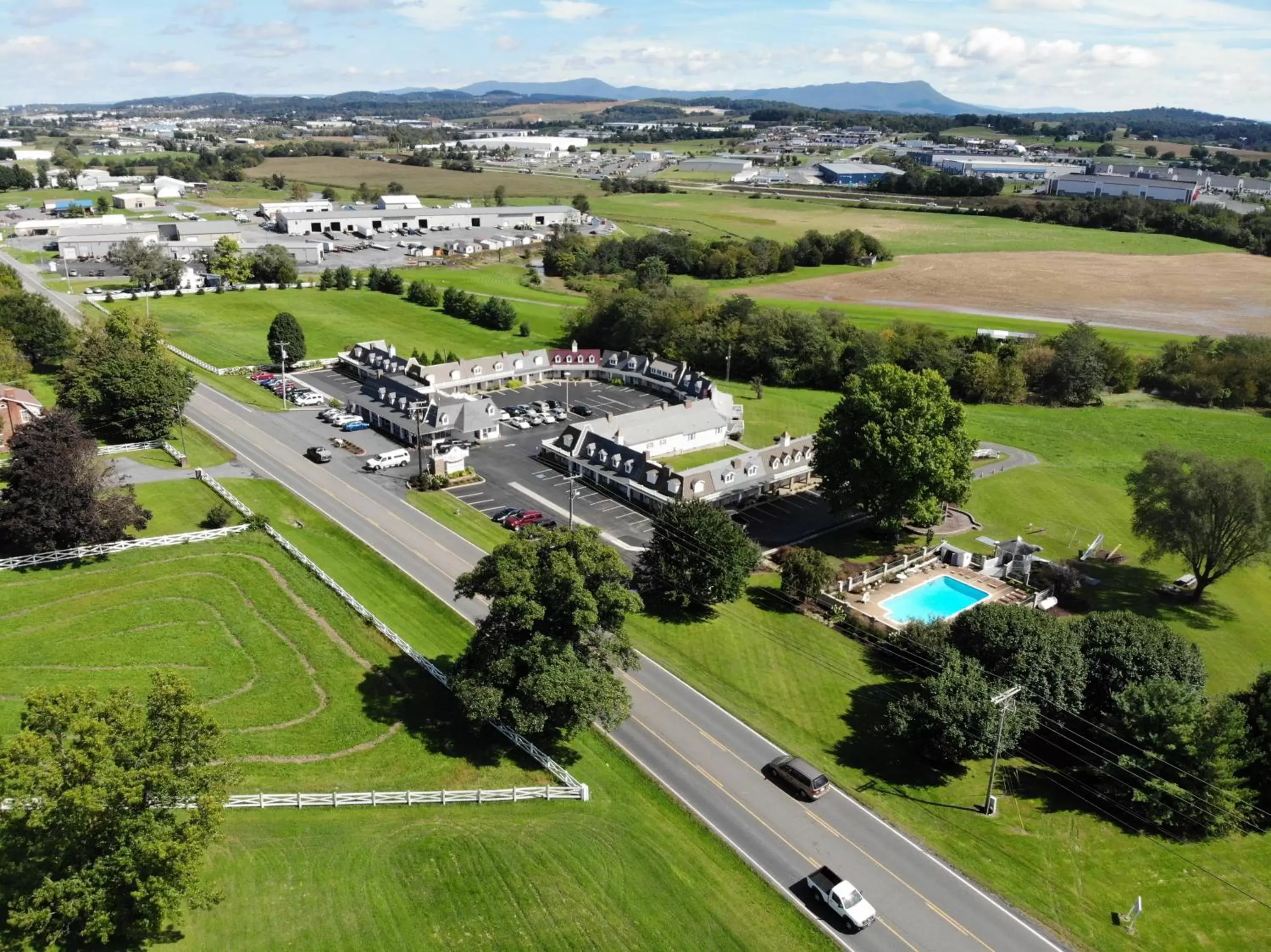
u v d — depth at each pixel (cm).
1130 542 9962
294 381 14350
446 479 10462
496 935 4466
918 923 4822
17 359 12419
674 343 16400
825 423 9656
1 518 7594
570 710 5641
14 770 3703
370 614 7344
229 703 6175
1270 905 5034
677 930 4638
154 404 10638
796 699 6856
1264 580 9200
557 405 13450
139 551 8050
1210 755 5512
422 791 5509
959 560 9219
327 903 4547
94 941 4078
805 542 9619
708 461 11744
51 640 6694
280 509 9412
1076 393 15012
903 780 6012
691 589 7756
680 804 5641
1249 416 14450
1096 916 4922
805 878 5106
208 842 4066
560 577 5647
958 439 9338
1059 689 6272
